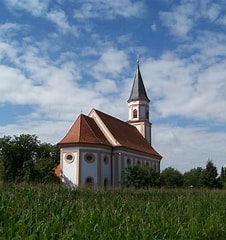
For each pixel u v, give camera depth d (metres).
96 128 71.81
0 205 10.98
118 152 70.56
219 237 14.59
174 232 12.02
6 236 8.52
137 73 92.44
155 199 19.72
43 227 8.96
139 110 90.25
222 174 96.31
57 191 18.69
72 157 64.88
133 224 11.10
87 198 17.69
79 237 8.99
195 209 17.03
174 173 73.88
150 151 85.38
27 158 74.44
